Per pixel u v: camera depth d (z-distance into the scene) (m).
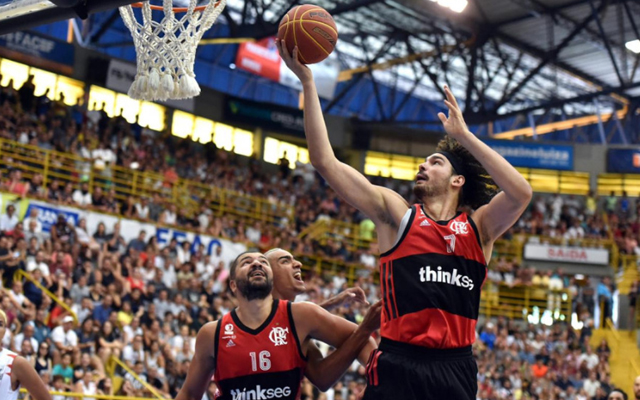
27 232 15.52
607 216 27.59
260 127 26.16
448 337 3.34
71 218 16.50
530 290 23.33
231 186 22.30
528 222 26.56
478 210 3.59
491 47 28.36
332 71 27.95
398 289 3.40
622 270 24.91
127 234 17.36
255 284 4.05
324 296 18.75
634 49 24.97
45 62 21.77
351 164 28.12
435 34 27.09
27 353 11.38
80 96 22.61
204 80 30.72
